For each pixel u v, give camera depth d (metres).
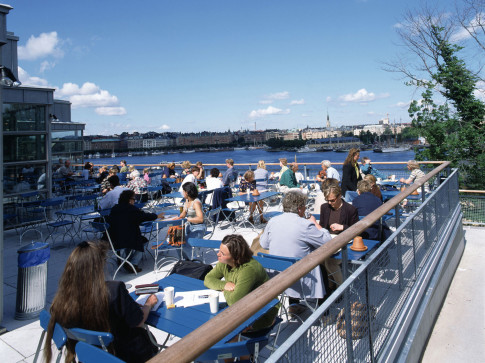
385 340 2.65
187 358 0.97
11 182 8.47
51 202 7.50
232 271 2.82
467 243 8.08
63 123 15.29
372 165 11.52
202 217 5.17
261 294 1.31
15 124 8.50
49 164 9.20
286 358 1.38
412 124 16.28
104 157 118.50
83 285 2.01
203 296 2.71
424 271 4.10
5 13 4.03
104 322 2.04
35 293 3.96
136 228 5.04
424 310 3.75
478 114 15.38
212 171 8.85
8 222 8.38
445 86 15.70
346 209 4.34
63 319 2.00
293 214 3.65
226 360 2.38
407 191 3.62
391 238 2.85
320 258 1.74
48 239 7.35
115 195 6.50
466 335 4.27
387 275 2.77
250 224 8.12
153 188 10.17
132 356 2.17
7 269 5.69
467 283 5.95
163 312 2.46
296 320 3.66
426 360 3.76
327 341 1.74
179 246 5.00
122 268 5.41
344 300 1.94
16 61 6.86
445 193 5.98
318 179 10.24
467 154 15.41
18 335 3.58
